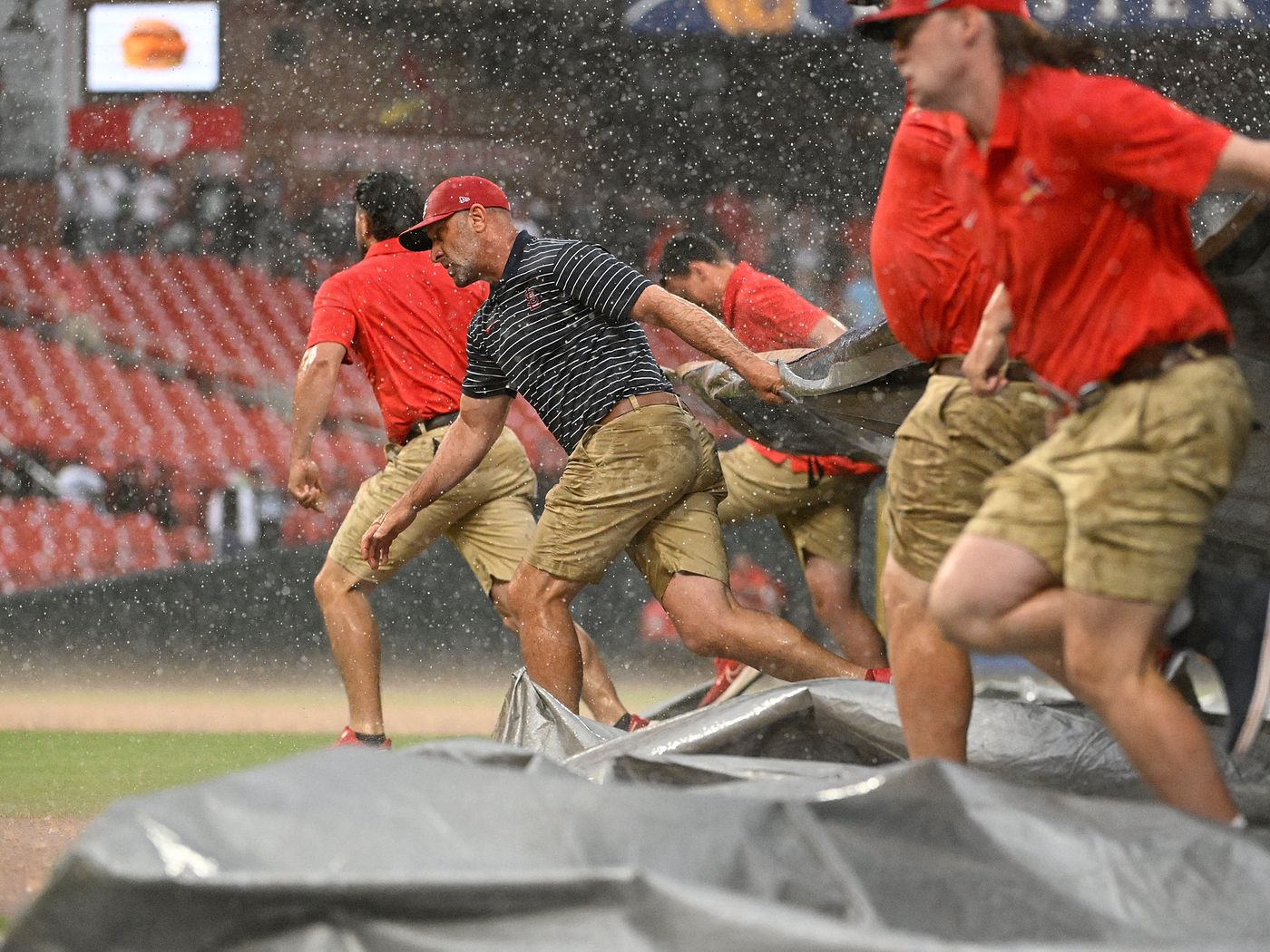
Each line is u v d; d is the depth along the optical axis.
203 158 65.75
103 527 54.62
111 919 7.71
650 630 40.22
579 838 8.07
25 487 55.50
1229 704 12.84
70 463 56.25
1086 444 9.20
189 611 42.06
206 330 62.34
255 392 60.31
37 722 29.25
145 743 25.59
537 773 9.79
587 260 16.70
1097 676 9.20
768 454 20.61
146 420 58.38
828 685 14.20
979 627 9.48
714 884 7.94
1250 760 12.78
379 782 8.64
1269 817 11.64
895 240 11.44
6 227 65.06
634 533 17.05
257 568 42.19
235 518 55.34
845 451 19.30
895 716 13.66
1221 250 10.31
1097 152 8.81
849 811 8.69
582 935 7.39
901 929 7.78
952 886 8.21
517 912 7.55
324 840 8.04
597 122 66.31
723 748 14.07
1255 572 12.78
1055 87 8.93
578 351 16.95
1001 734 13.39
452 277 17.61
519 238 17.09
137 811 8.16
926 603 11.53
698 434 17.23
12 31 64.94
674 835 8.18
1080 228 9.07
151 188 65.56
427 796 8.49
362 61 66.19
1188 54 55.75
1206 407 8.94
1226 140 8.70
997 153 9.16
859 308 64.44
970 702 11.65
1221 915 8.09
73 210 65.25
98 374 60.09
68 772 21.77
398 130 66.56
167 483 55.94
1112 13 53.31
